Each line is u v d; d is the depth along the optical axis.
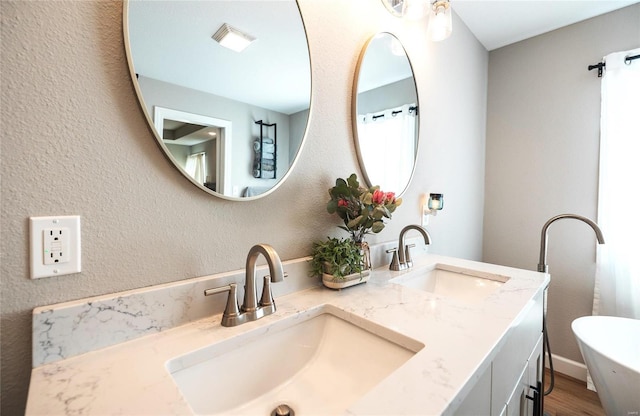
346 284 0.96
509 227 2.27
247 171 0.86
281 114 0.94
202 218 0.77
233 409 0.67
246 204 0.86
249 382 0.71
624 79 1.76
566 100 2.02
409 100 1.50
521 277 1.16
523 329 0.90
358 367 0.75
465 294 1.29
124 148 0.65
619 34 1.83
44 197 0.56
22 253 0.54
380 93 1.31
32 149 0.54
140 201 0.67
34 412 0.44
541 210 2.12
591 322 1.52
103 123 0.62
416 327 0.71
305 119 1.01
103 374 0.53
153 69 0.68
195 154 0.75
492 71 2.36
